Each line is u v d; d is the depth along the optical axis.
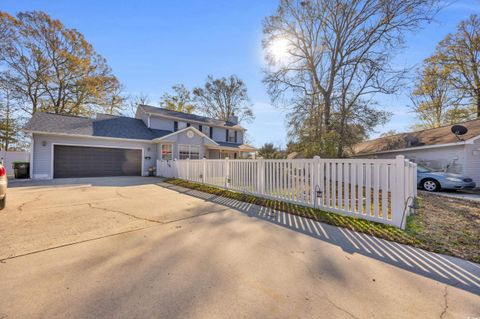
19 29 17.20
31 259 2.43
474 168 9.65
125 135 14.30
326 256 2.57
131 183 9.61
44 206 5.05
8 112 19.23
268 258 2.51
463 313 1.59
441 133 11.94
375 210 3.81
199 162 8.80
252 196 6.12
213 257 2.53
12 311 1.59
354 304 1.70
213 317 1.57
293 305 1.69
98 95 21.12
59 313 1.59
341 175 4.29
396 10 10.86
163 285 1.96
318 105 12.67
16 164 11.09
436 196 6.96
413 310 1.63
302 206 4.95
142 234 3.28
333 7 12.35
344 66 12.57
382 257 2.54
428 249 2.75
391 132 19.64
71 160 12.26
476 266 2.32
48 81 19.00
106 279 2.04
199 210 4.79
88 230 3.43
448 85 17.53
